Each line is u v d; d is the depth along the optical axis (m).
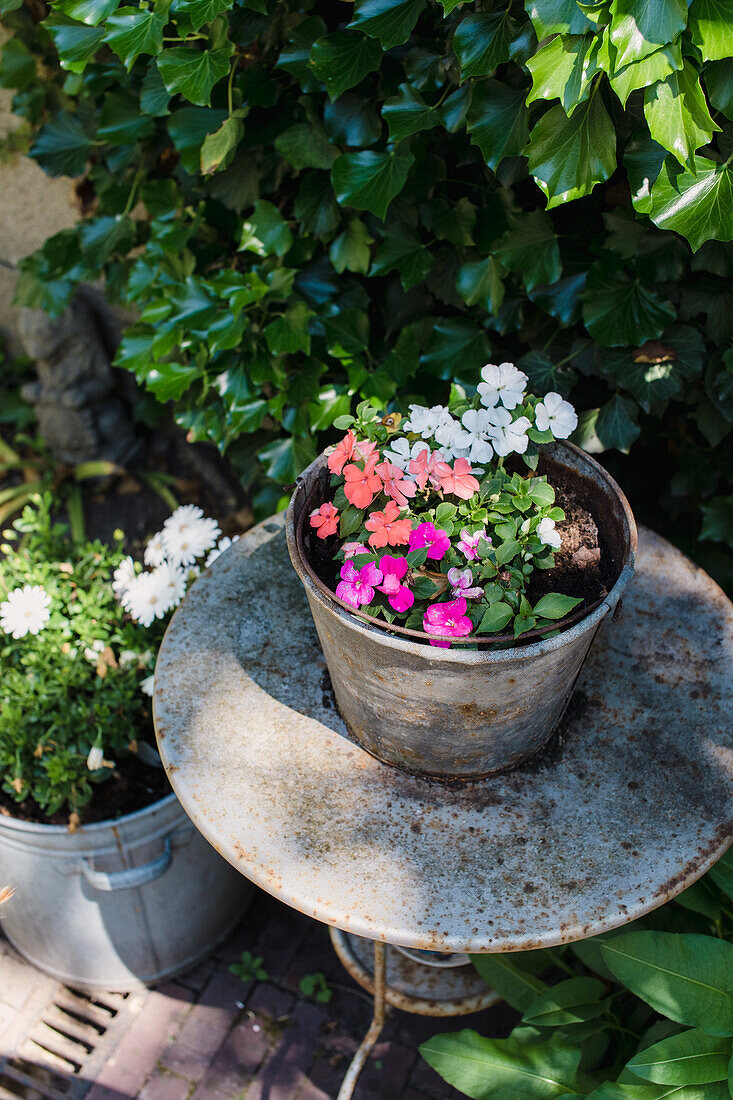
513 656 0.89
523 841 1.03
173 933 1.69
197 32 1.31
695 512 1.82
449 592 1.03
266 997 1.78
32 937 1.68
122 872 1.52
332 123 1.38
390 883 0.98
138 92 1.61
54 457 2.58
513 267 1.41
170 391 1.58
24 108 1.99
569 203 1.42
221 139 1.38
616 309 1.40
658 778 1.09
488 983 1.44
